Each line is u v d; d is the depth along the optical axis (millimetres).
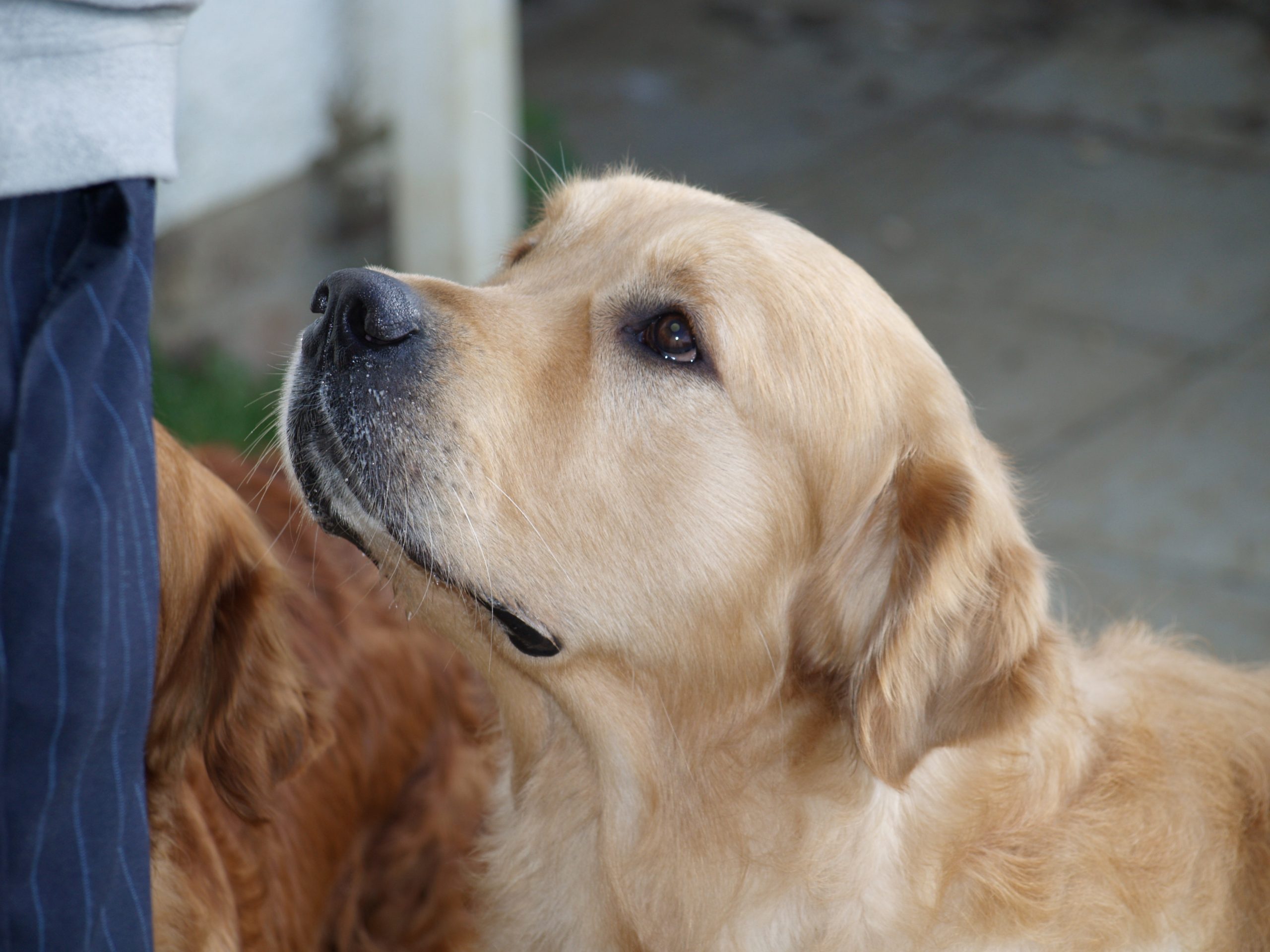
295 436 2402
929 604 2312
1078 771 2525
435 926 3100
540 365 2434
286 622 2529
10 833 1563
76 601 1539
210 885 2371
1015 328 6520
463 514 2348
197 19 4785
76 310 1527
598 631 2463
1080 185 8062
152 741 2260
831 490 2461
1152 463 5496
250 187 5227
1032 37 10477
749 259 2398
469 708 3320
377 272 2393
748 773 2506
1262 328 6559
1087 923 2391
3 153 1493
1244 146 8633
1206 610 4660
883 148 8492
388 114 5465
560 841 2686
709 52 9969
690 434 2395
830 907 2459
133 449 1606
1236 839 2578
